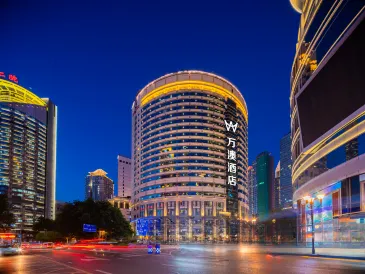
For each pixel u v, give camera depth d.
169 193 176.12
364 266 25.23
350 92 48.84
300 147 71.06
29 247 75.56
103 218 100.50
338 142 53.41
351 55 47.91
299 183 74.38
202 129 182.25
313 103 60.91
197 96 185.75
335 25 53.66
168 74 192.25
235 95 199.75
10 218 114.06
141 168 192.38
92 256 40.44
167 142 183.12
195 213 171.62
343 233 53.53
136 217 189.75
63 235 100.88
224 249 65.81
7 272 22.06
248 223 177.25
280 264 27.23
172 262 30.09
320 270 22.19
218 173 180.38
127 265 27.12
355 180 48.78
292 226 142.25
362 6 45.34
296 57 77.94
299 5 81.00
